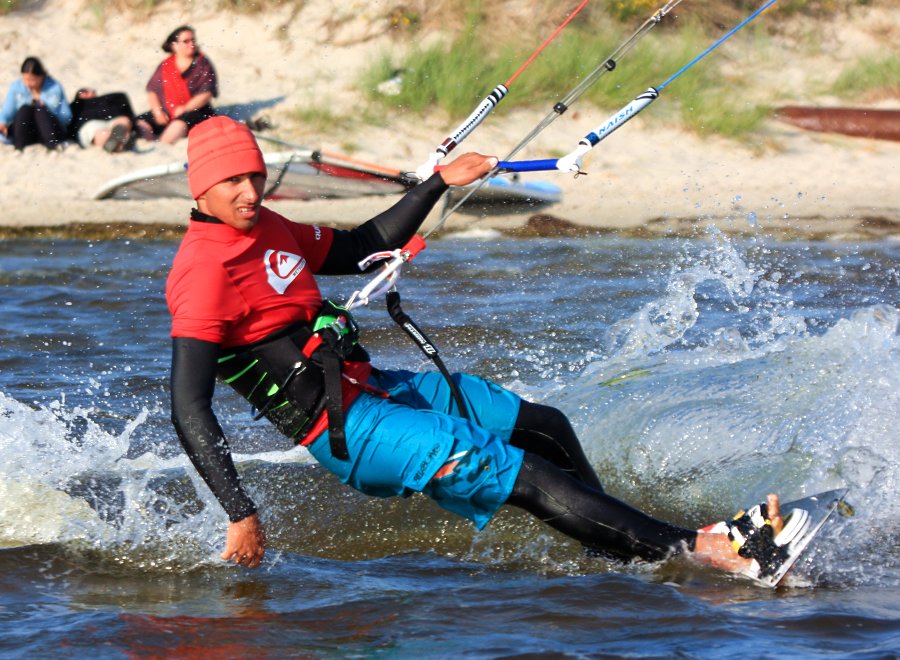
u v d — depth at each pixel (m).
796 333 25.75
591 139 14.64
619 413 18.14
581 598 13.49
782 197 46.47
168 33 58.50
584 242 40.56
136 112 52.81
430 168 15.23
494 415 14.30
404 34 57.66
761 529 13.49
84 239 41.38
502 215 43.78
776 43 60.69
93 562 15.14
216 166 12.61
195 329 12.79
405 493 13.43
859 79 57.66
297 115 52.25
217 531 15.97
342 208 44.00
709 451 17.11
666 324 25.38
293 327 13.34
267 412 13.55
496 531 16.05
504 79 53.78
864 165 50.34
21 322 29.59
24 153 47.88
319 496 16.78
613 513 13.41
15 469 17.02
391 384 14.09
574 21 58.28
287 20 58.31
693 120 52.47
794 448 16.83
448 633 12.61
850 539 14.84
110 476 17.16
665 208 44.81
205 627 12.92
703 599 13.43
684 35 58.75
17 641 12.50
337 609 13.46
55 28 58.59
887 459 16.05
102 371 25.08
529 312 29.75
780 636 12.26
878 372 17.47
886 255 38.38
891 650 11.70
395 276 14.18
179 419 12.71
